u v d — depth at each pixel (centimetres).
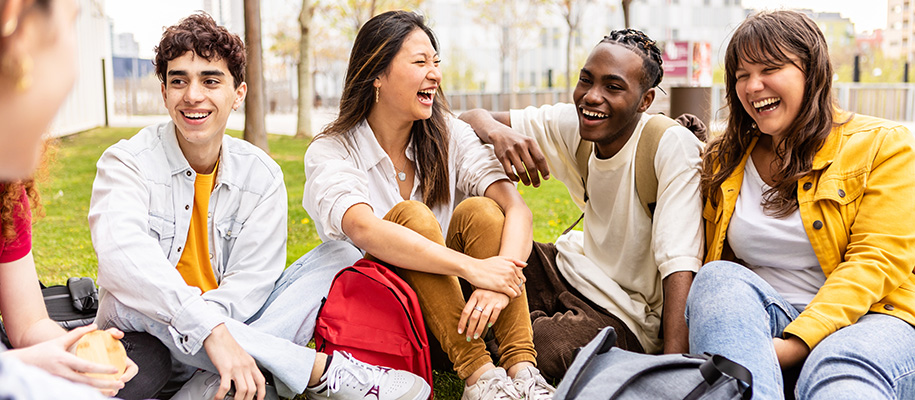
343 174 245
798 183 222
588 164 273
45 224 620
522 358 220
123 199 220
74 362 150
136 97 2709
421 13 268
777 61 217
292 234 577
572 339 246
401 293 216
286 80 3675
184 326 203
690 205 243
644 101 255
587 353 182
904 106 1777
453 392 252
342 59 3044
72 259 475
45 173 191
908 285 210
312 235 574
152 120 2353
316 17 2833
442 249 221
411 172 274
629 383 172
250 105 1073
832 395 177
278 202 251
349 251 247
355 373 211
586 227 281
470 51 3609
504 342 224
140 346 209
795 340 200
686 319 217
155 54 230
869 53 2567
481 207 240
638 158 255
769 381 183
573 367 179
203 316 203
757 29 220
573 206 725
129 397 202
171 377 227
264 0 2841
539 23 3020
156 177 233
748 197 234
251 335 209
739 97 230
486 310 215
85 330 164
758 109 225
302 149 1384
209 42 225
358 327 218
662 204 246
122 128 1881
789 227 222
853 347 187
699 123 292
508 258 226
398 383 211
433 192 272
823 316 199
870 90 1770
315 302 234
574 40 3269
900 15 2492
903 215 207
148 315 207
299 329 231
